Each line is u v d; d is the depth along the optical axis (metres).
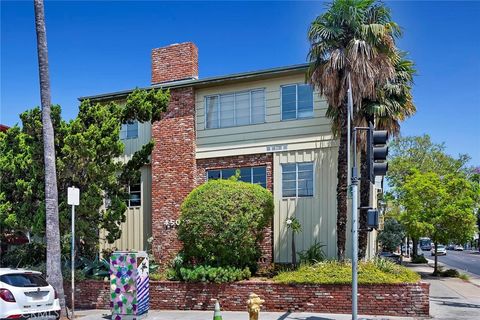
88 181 16.34
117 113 16.73
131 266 13.31
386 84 16.73
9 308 10.98
